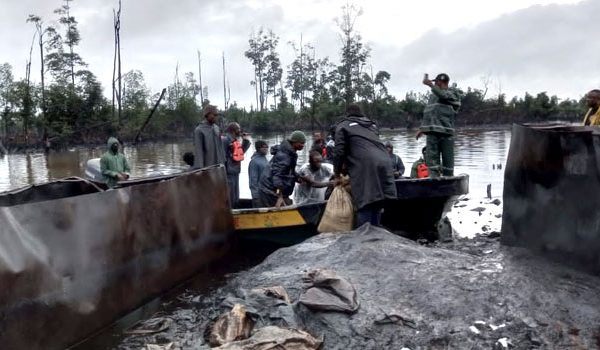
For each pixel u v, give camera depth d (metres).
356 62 60.75
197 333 4.71
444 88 8.82
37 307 4.16
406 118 60.34
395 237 6.14
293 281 5.23
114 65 43.78
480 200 11.41
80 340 4.60
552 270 5.12
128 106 51.28
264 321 4.61
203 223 6.68
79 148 41.62
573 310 4.41
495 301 4.57
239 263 7.10
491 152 24.88
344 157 6.64
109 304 4.96
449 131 8.83
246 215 7.50
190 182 6.46
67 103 42.19
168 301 5.66
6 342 3.88
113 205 5.09
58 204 4.46
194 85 74.88
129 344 4.57
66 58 52.53
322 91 62.81
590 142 4.91
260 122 61.94
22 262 4.05
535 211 5.59
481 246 6.68
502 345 4.05
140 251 5.46
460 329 4.27
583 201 5.01
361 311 4.50
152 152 35.06
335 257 5.61
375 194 6.37
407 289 4.82
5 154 36.66
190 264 6.37
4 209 3.98
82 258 4.66
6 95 43.72
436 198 7.92
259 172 8.79
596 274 4.91
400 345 4.17
